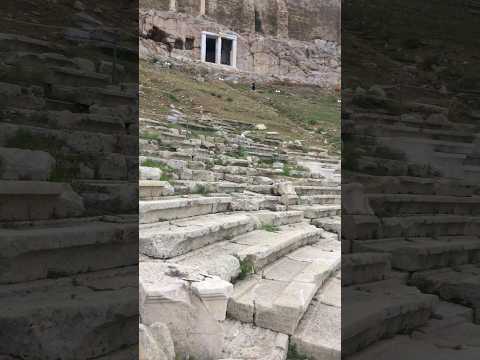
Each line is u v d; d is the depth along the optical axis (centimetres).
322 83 3481
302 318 448
